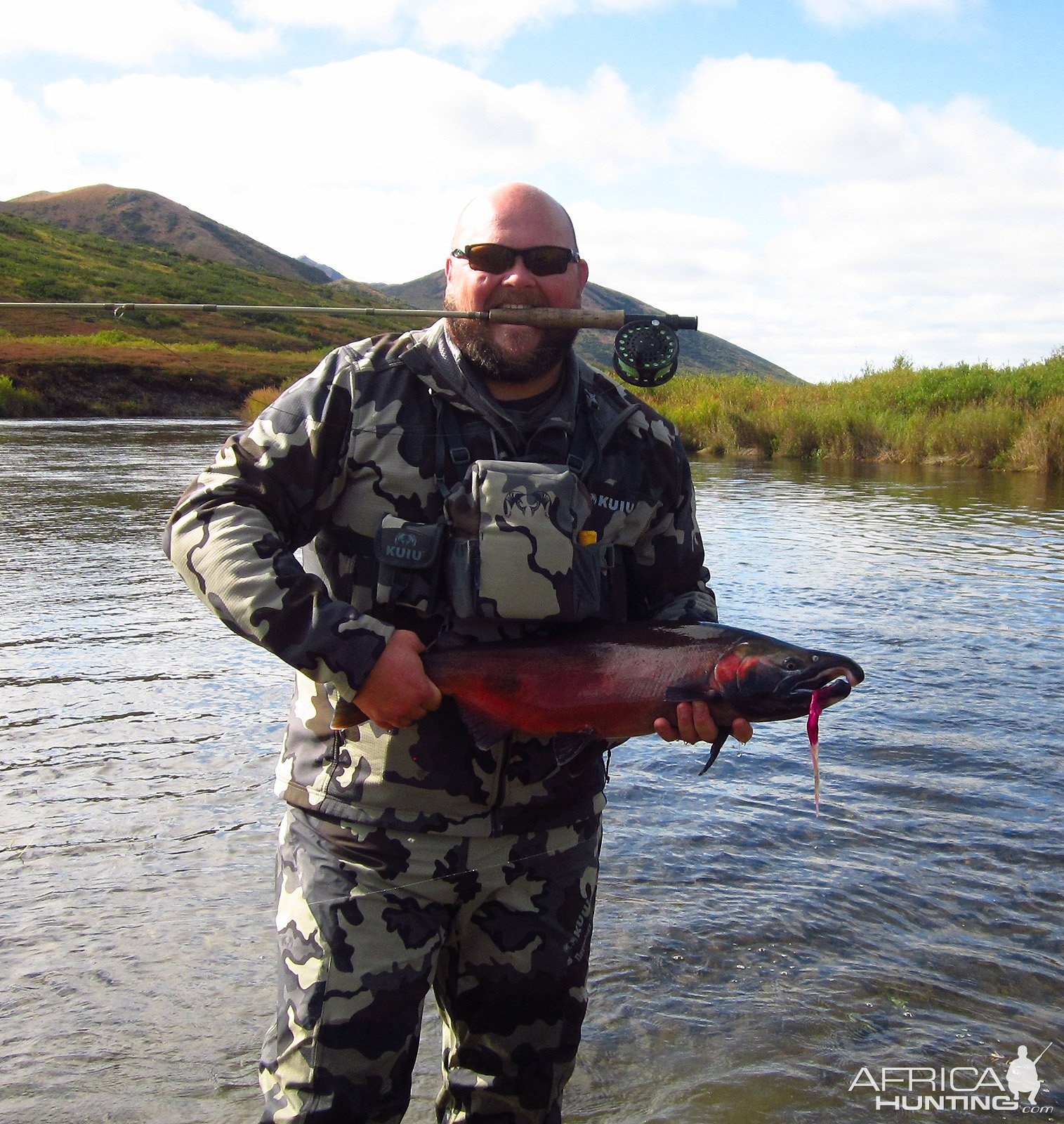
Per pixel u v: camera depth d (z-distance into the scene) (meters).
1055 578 8.87
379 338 2.29
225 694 5.66
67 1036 2.78
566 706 2.09
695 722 2.08
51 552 9.98
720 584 8.51
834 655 2.08
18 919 3.33
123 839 3.90
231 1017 2.88
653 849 3.90
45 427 33.03
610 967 3.13
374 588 2.17
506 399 2.30
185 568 2.05
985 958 3.21
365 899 2.08
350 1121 2.02
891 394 24.69
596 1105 2.59
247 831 3.99
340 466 2.16
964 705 5.53
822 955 3.22
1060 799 4.36
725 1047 2.79
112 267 85.94
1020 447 19.56
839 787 4.49
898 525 12.15
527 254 2.27
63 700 5.52
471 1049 2.27
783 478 18.19
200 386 47.47
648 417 2.41
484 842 2.13
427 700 2.03
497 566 2.10
